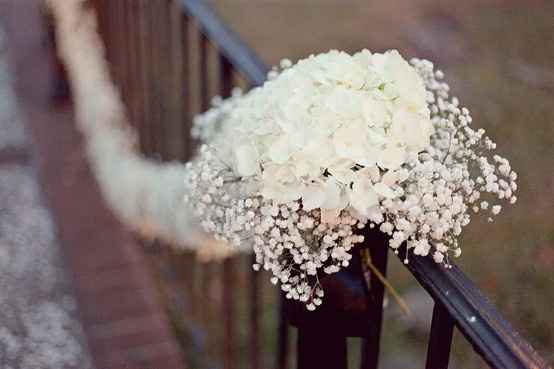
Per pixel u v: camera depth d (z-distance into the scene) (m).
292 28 5.14
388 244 1.30
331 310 1.35
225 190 1.28
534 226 3.37
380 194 1.12
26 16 4.42
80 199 3.05
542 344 2.86
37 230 2.90
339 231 1.18
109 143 2.74
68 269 2.71
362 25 5.17
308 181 1.15
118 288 2.63
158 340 2.45
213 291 2.94
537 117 4.09
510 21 5.13
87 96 3.03
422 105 1.18
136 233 2.85
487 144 1.22
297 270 1.22
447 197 1.10
